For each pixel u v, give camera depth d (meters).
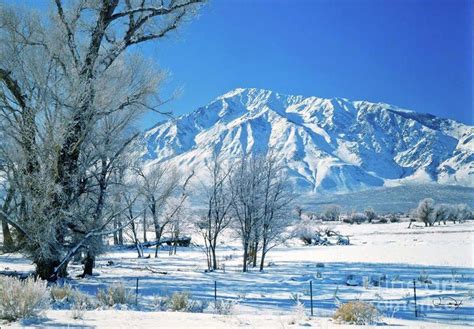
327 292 18.53
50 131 16.95
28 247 17.92
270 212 34.59
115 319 9.36
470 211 113.31
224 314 11.94
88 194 19.72
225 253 50.50
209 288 19.64
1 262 25.61
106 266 31.59
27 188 17.09
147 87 18.80
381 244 54.25
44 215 17.11
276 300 16.19
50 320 8.91
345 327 8.99
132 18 18.97
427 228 85.44
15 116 17.23
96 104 17.80
